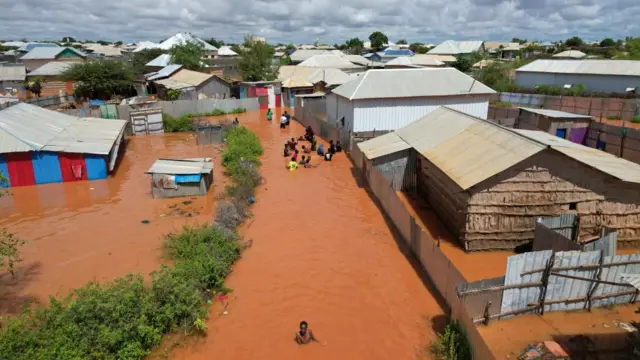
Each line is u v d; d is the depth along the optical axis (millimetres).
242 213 19188
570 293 11812
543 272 11430
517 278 11281
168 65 65125
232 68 70438
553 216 15898
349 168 27094
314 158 29578
